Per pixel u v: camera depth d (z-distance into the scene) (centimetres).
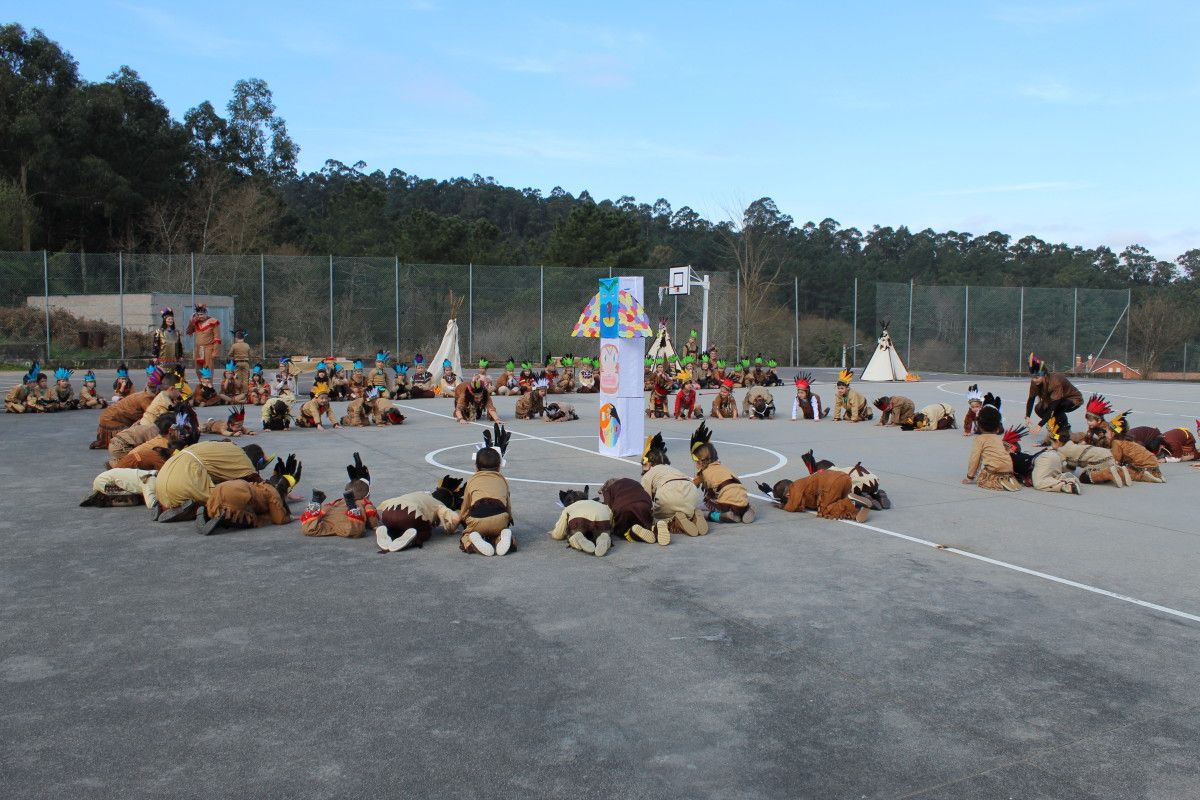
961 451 1480
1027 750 424
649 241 7494
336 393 2306
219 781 383
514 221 10075
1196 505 1025
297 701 465
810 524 909
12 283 3456
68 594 643
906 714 461
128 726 434
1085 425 1978
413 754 409
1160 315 4862
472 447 1451
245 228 5431
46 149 4862
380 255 5334
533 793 377
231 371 2197
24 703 460
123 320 3469
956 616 621
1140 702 481
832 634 581
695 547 808
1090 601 659
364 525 831
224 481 885
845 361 4225
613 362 1352
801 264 6719
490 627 584
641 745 422
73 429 1631
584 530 775
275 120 7075
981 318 4362
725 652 546
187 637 558
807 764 407
